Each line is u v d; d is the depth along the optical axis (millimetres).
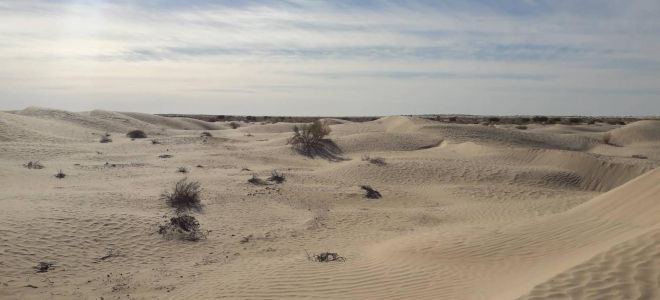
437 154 36031
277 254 13664
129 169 27844
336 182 25750
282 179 24984
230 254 13492
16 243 12320
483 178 27438
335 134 48781
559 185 27141
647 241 8000
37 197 17250
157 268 12016
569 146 46812
